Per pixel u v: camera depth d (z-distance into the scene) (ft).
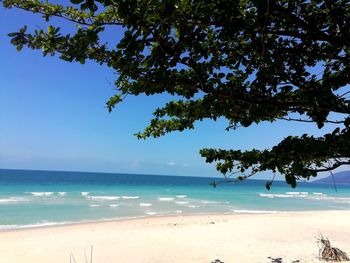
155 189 250.16
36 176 449.06
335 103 7.66
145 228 65.92
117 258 44.16
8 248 48.93
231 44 8.88
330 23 8.38
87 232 61.16
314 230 64.18
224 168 10.04
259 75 8.57
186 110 10.14
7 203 112.27
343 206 146.41
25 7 7.52
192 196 182.80
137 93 7.82
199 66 7.86
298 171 7.06
